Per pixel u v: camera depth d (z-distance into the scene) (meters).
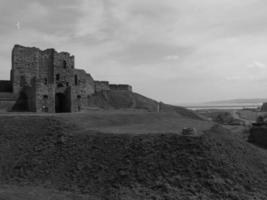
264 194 20.09
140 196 18.95
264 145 42.31
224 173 21.67
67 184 21.52
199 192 19.41
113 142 27.02
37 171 23.73
